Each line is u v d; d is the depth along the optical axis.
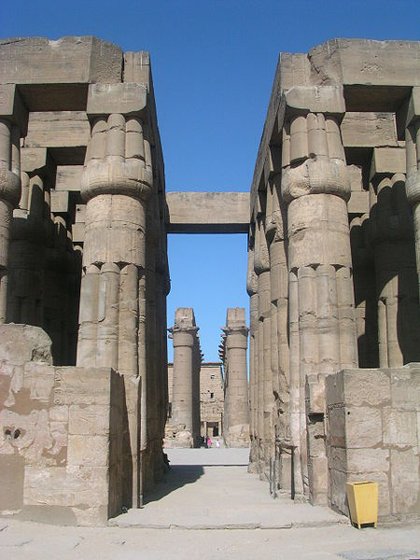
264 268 20.25
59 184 20.98
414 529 9.43
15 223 18.27
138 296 13.62
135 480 11.59
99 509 9.57
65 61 14.51
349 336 13.29
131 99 14.19
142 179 13.89
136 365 13.15
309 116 14.32
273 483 13.66
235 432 39.78
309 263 13.51
